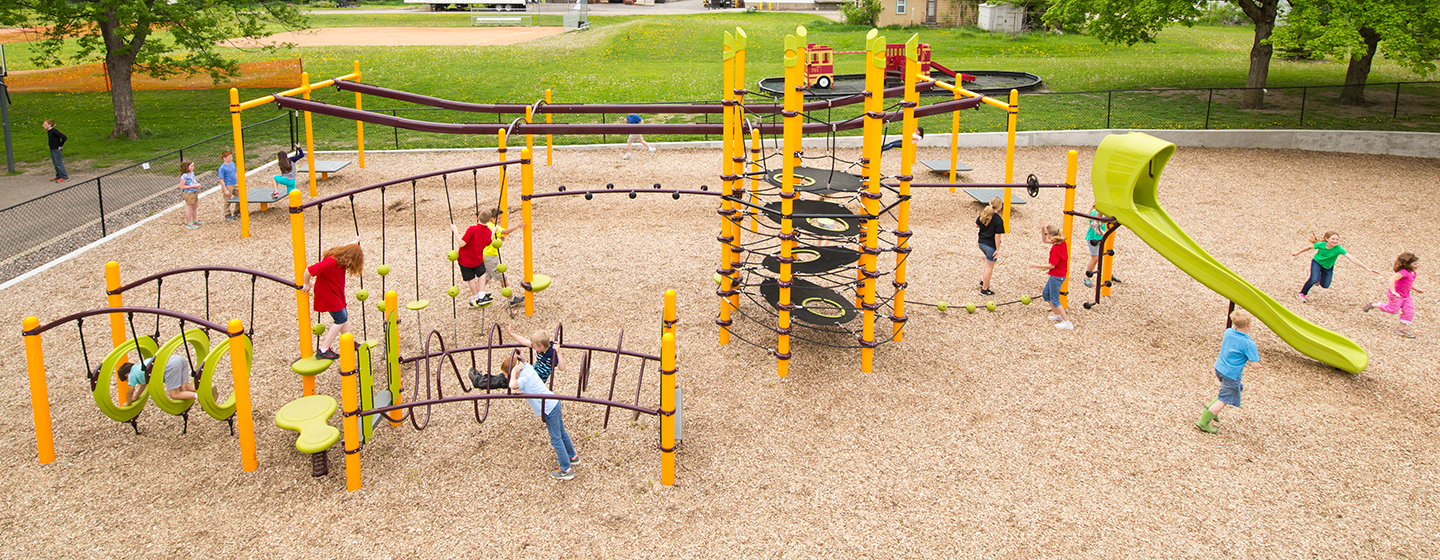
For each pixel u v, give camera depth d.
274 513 6.93
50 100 29.02
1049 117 23.92
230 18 26.50
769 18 51.09
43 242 14.55
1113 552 6.52
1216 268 9.89
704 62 34.62
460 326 10.66
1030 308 11.26
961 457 7.80
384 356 9.77
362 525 6.80
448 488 7.28
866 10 46.94
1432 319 10.89
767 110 12.52
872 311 9.24
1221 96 25.94
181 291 11.76
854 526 6.83
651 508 7.05
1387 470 7.57
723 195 9.78
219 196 17.06
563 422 8.30
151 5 23.30
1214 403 8.07
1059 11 26.52
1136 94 26.28
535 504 7.08
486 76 31.80
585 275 12.44
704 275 12.43
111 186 18.55
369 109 26.67
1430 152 19.78
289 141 22.58
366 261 12.98
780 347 9.26
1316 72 30.48
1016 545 6.60
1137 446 7.98
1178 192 17.36
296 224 8.77
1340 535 6.71
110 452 7.75
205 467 7.54
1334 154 20.39
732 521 6.89
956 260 13.18
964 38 41.03
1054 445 8.00
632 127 10.97
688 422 8.38
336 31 49.78
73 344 10.05
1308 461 7.72
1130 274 12.59
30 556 6.40
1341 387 9.12
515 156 20.73
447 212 15.72
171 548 6.51
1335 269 12.90
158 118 26.22
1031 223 15.23
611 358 9.77
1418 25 20.33
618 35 41.25
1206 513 6.99
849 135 22.09
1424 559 6.43
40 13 22.55
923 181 18.19
